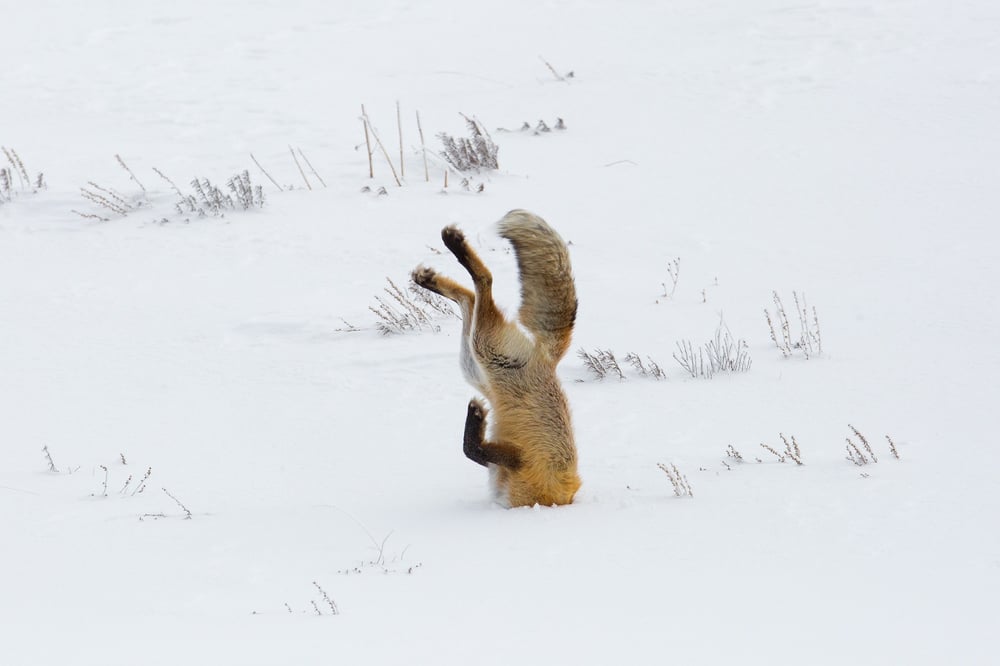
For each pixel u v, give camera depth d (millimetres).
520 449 10078
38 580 8555
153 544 9484
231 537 9633
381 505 10508
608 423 12867
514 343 10070
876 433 11977
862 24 33344
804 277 18141
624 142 25969
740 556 8453
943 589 7590
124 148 26734
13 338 16469
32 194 23609
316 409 13672
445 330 16531
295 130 27719
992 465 10609
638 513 9711
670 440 12164
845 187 22266
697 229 20703
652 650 6402
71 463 12125
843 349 15016
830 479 10391
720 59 31516
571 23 36281
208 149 26562
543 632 6816
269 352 15758
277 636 6785
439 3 39469
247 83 31594
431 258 19484
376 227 21141
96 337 16469
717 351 14555
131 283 18859
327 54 34188
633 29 35125
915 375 13859
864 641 6535
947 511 9352
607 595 7660
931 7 34406
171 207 22719
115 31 37094
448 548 9062
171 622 7227
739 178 23281
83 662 6152
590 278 18484
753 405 13195
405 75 32062
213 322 16969
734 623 6941
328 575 8477
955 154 23406
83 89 31344
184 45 35406
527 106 28984
